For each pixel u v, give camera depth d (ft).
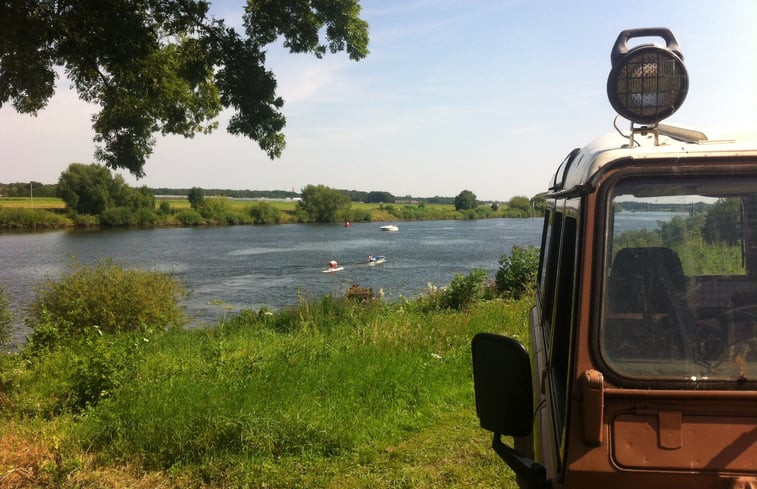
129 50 27.07
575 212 7.70
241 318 42.32
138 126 34.30
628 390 6.19
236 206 430.61
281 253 172.86
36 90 27.89
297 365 24.31
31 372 27.86
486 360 7.32
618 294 6.56
